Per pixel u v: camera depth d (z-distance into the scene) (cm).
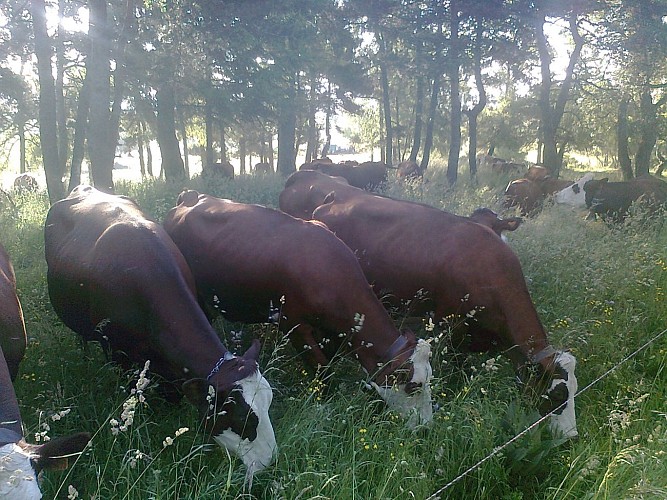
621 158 2478
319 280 510
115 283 455
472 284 544
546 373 478
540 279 712
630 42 1844
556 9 1805
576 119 3014
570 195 1384
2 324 426
